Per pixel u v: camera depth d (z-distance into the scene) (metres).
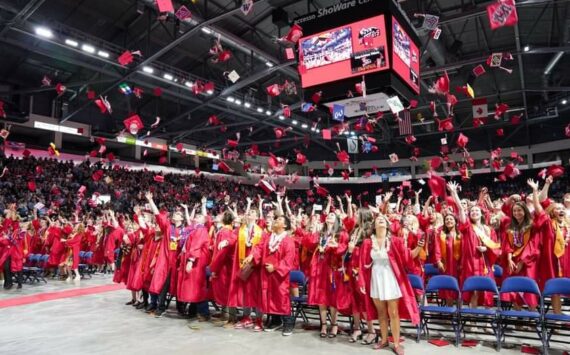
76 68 20.22
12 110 20.39
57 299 8.03
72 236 11.20
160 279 6.32
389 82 9.31
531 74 21.88
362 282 4.63
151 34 17.33
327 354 4.36
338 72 9.90
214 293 5.98
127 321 6.04
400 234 6.20
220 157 31.36
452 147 31.02
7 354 4.53
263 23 17.22
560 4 14.99
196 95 21.08
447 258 5.66
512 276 5.06
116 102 23.59
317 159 33.97
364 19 9.59
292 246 5.32
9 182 17.16
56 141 22.27
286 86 13.42
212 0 14.86
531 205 5.64
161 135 25.47
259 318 5.59
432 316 4.95
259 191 30.34
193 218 7.27
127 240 7.65
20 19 12.27
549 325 4.42
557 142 26.94
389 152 33.25
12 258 9.55
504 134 29.20
